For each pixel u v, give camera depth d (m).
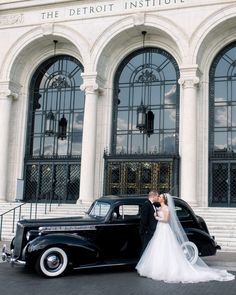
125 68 25.22
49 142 25.84
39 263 10.15
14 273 10.76
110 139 24.42
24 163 26.05
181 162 22.50
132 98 24.70
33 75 26.77
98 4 24.25
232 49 23.47
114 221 11.06
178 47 22.66
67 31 24.61
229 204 21.92
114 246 10.95
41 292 8.61
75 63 26.19
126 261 10.93
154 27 23.16
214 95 23.41
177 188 22.36
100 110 24.56
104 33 23.94
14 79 26.08
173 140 23.41
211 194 22.31
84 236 10.82
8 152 25.50
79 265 10.54
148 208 10.62
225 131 22.81
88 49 24.06
